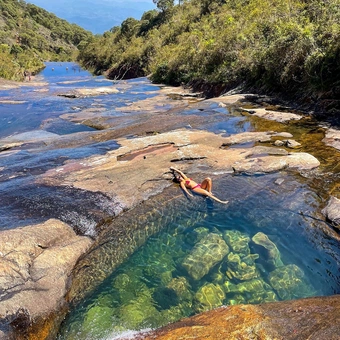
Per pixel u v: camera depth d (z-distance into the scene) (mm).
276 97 15008
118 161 8031
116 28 77812
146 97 19438
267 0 23141
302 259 5316
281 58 14906
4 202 6043
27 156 8570
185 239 5805
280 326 3361
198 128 10930
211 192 7047
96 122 13211
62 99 18734
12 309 3838
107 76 44312
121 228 5855
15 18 94250
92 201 6277
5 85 25453
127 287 4773
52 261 4738
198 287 4781
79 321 4203
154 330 3869
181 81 24547
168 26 40500
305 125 11102
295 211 6398
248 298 4590
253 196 6945
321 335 3129
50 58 79562
